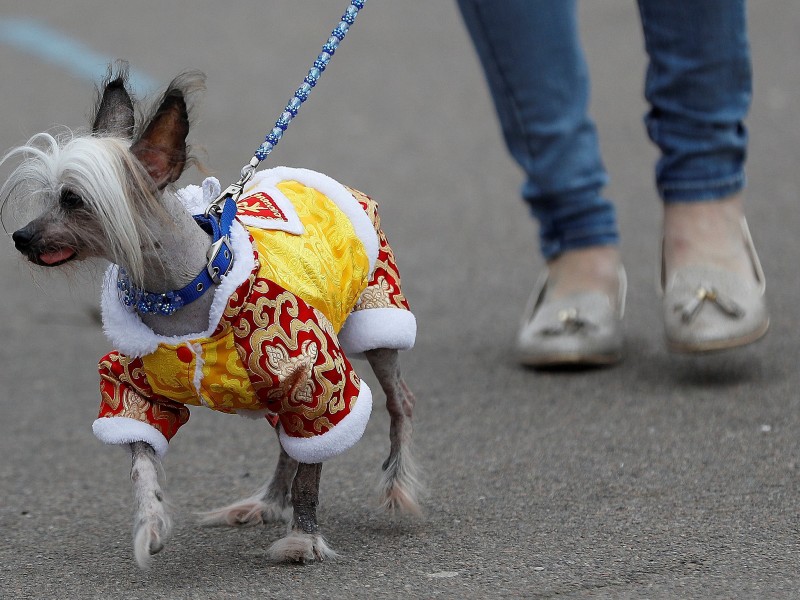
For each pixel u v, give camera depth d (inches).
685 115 350.0
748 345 373.4
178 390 232.8
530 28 352.5
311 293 235.8
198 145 224.4
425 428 331.9
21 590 241.4
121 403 234.2
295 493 251.8
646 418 328.8
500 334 410.9
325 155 609.6
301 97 259.4
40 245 214.1
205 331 228.4
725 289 347.6
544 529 261.0
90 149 210.2
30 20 869.2
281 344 230.1
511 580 233.8
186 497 294.2
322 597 229.8
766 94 649.0
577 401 346.0
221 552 258.7
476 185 568.4
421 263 480.1
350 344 263.0
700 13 338.3
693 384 352.8
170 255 223.0
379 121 660.1
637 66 713.6
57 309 465.7
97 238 217.0
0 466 321.1
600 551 246.7
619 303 377.4
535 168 370.3
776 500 269.4
